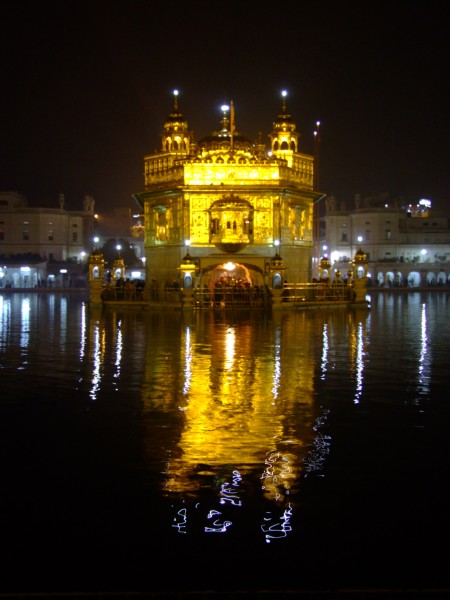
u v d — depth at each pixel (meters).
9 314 35.78
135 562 6.09
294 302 38.91
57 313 36.69
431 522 6.82
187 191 43.56
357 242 102.50
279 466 8.38
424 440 9.48
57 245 97.00
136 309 39.53
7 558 6.16
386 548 6.31
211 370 15.42
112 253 99.12
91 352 18.70
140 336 23.06
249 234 43.69
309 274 47.56
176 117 47.03
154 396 12.48
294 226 45.59
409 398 12.30
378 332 24.78
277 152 46.69
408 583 5.75
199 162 43.97
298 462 8.52
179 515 6.98
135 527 6.73
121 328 26.39
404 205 110.88
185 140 47.00
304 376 14.62
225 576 5.86
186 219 43.81
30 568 6.00
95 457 8.75
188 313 35.69
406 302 52.97
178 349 19.30
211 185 43.53
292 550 6.29
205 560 6.11
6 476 8.09
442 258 101.38
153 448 9.11
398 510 7.09
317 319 31.59
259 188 43.62
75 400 12.15
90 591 5.62
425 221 103.81
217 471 8.20
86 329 25.98
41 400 12.16
